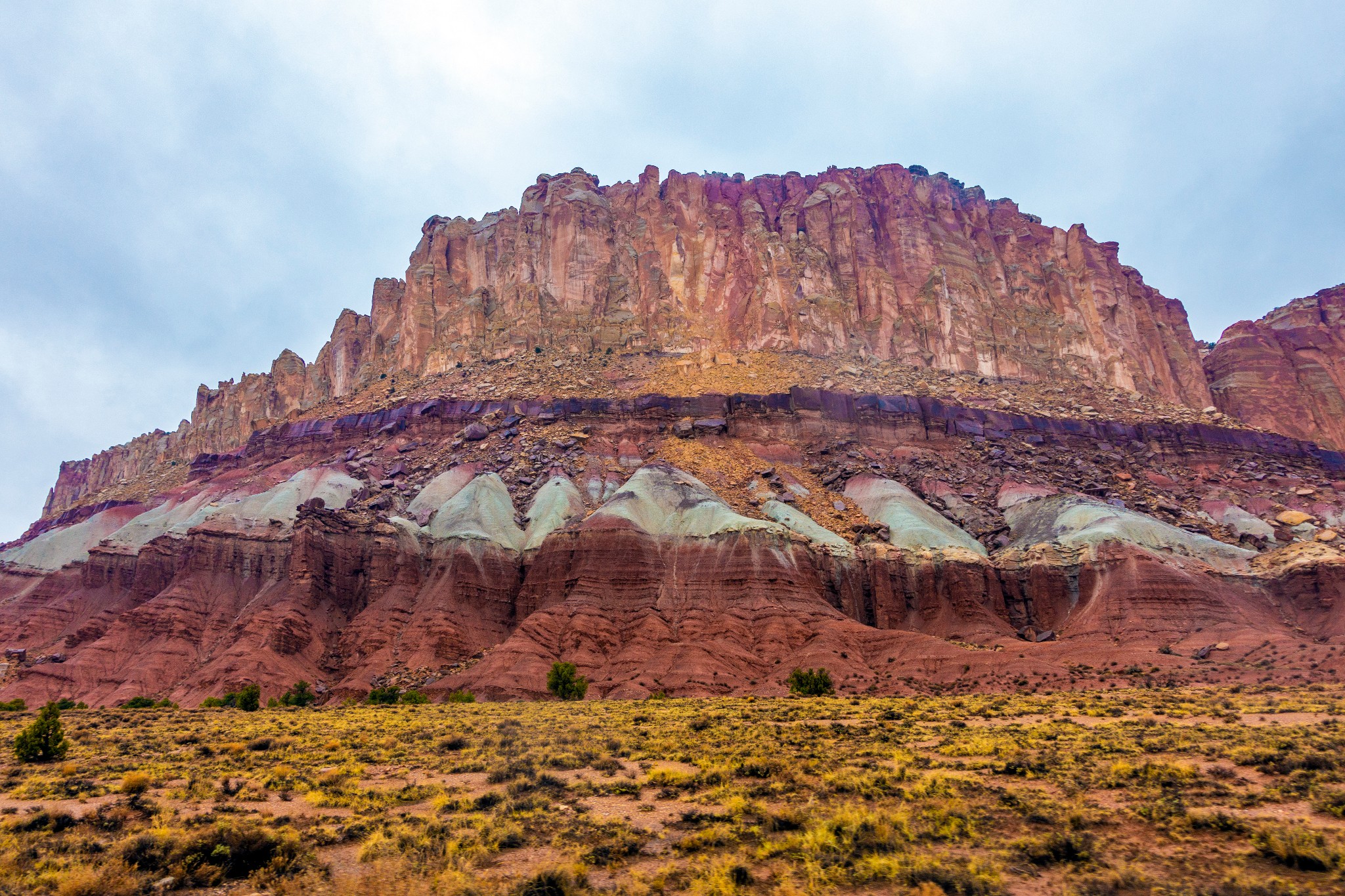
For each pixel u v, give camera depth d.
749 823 23.59
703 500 121.69
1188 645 91.75
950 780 27.23
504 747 39.53
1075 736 37.41
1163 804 23.05
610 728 47.19
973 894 17.44
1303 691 61.19
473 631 107.56
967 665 85.56
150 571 126.81
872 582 115.75
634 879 19.38
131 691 97.25
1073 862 19.38
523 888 18.31
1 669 111.94
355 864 20.72
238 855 20.72
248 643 101.06
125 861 20.25
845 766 31.31
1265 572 109.69
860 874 18.70
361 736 44.75
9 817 25.59
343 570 116.06
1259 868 18.30
